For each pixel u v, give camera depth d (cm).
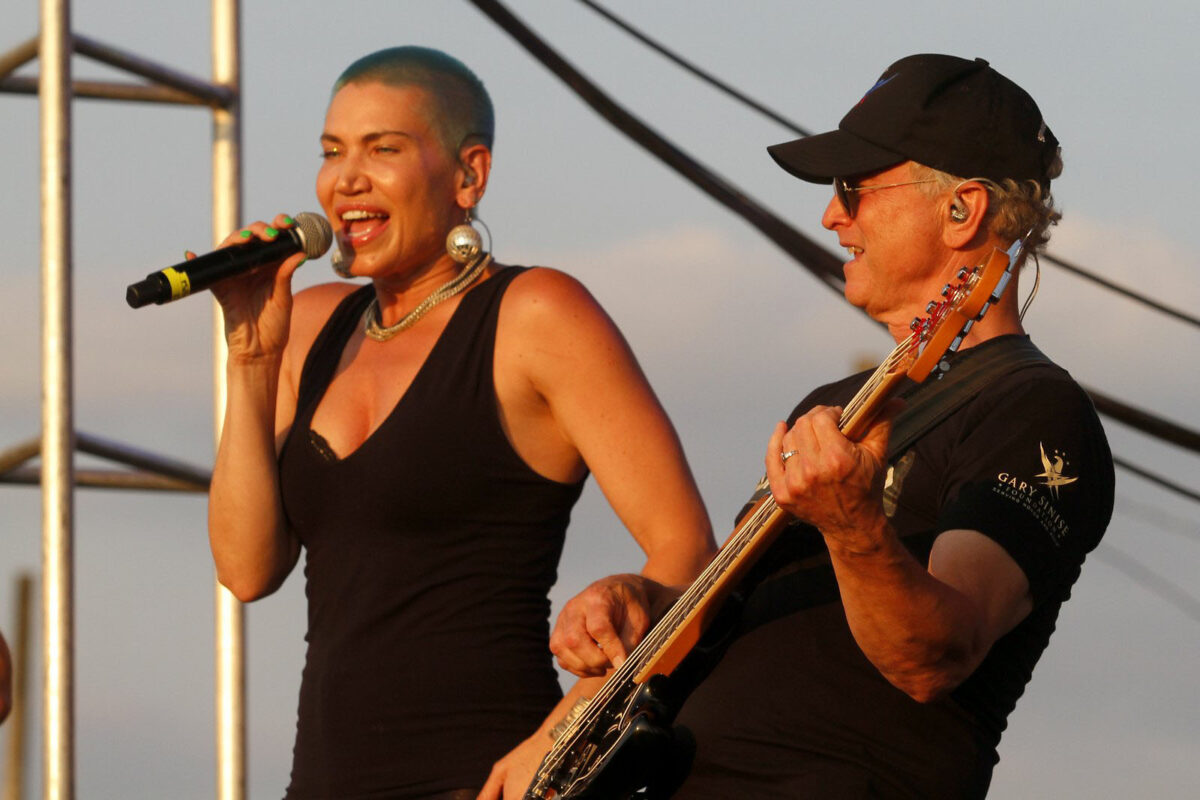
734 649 984
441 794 1139
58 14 1800
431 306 1230
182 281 1190
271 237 1221
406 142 1228
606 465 1179
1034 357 954
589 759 1026
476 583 1170
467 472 1171
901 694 926
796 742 934
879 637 855
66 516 1784
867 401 847
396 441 1175
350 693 1164
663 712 993
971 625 857
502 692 1159
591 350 1185
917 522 935
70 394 1795
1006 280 862
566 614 1060
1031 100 982
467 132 1252
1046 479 900
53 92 1800
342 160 1241
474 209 1259
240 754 1839
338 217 1242
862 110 980
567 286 1209
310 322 1293
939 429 941
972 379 945
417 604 1166
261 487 1224
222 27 1934
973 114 956
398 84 1241
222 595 1845
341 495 1188
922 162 954
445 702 1152
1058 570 895
